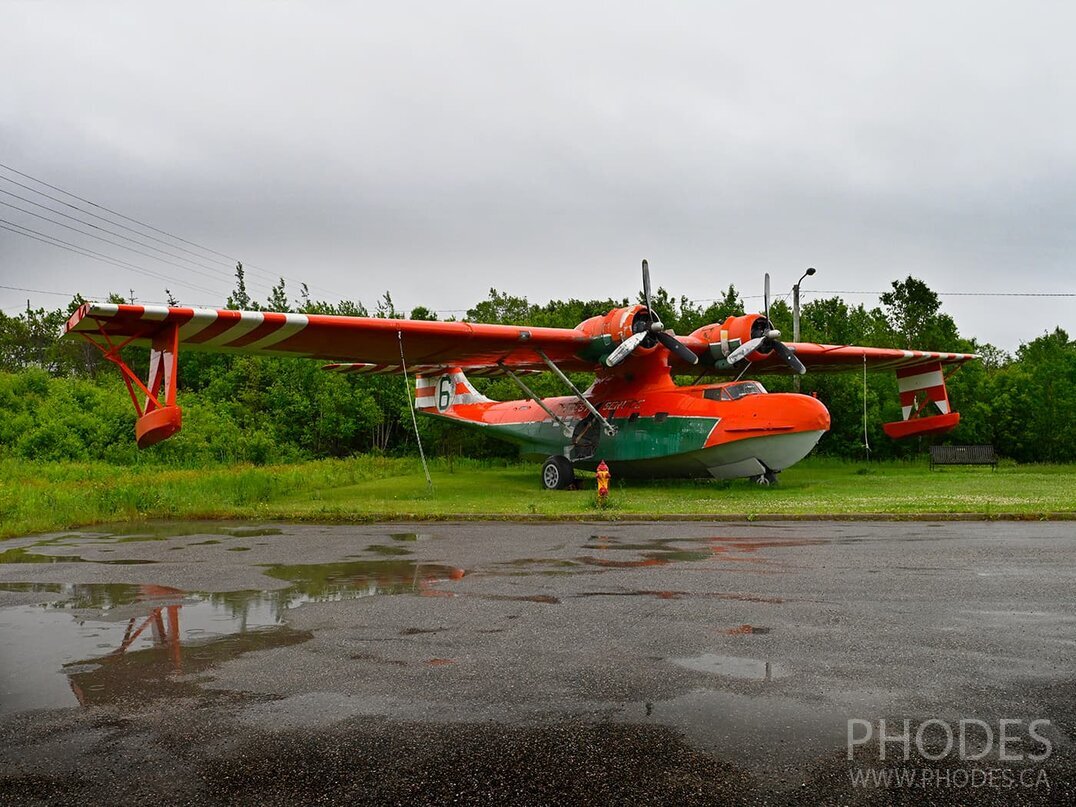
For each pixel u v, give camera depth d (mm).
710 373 24938
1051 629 5340
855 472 25875
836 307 42625
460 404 28891
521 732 3674
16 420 31062
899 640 5094
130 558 9297
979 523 11469
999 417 31203
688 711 3902
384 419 36594
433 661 4781
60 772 3314
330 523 13062
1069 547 8961
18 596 6992
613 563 8273
